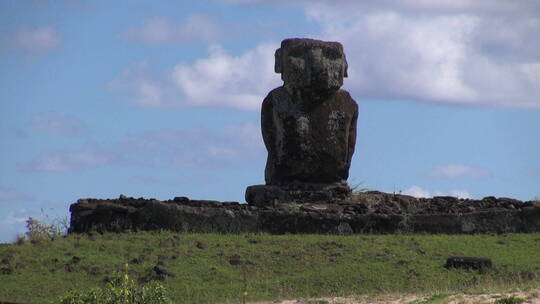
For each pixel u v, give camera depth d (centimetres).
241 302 5591
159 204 7081
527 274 6000
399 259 6353
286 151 7719
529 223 7162
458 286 5809
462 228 7138
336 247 6588
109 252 6512
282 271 6216
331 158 7756
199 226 7044
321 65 7650
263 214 7075
